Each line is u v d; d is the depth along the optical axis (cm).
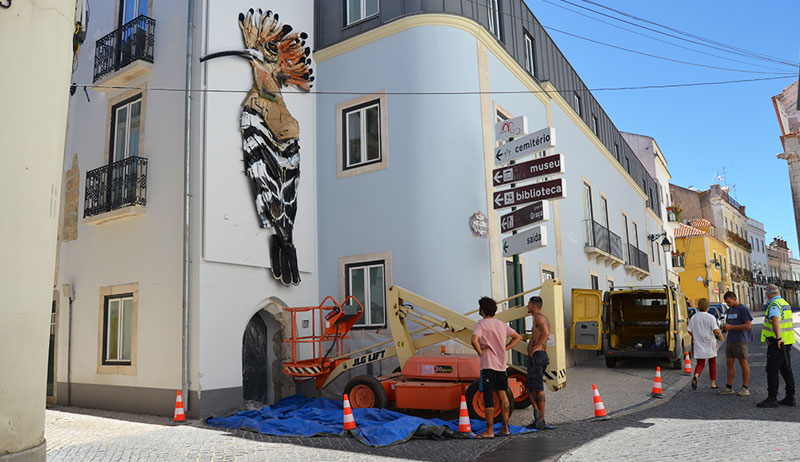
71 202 1246
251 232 1079
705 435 655
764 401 826
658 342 1476
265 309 1119
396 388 865
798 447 569
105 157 1184
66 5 489
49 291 455
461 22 1205
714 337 1037
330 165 1266
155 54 1121
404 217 1150
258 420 877
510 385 863
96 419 973
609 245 2017
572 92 1905
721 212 5656
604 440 664
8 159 425
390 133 1191
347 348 1186
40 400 437
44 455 435
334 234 1239
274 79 1179
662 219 3569
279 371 1136
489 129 1243
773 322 816
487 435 708
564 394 1055
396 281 1146
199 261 980
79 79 1286
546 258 1482
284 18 1231
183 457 650
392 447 681
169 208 1041
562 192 1023
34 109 447
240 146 1082
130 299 1099
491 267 1166
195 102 1034
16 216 427
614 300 1627
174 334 990
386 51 1219
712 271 4941
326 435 756
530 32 1592
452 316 920
